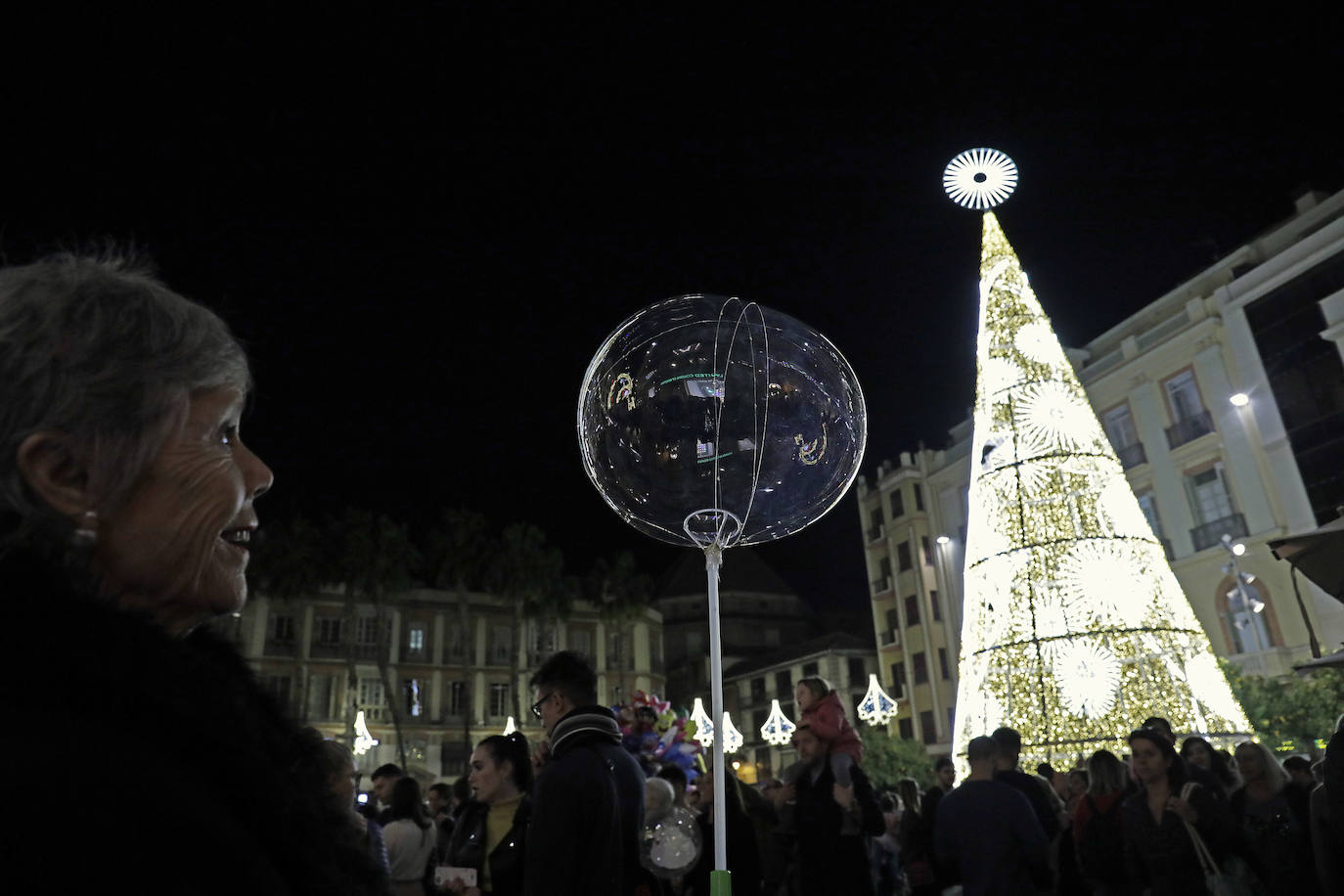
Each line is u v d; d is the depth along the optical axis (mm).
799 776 4930
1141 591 11062
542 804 2727
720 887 1836
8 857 449
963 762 11992
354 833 872
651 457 2256
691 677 54938
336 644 43625
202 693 632
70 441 695
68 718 527
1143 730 4770
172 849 518
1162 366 26078
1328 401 21922
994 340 12703
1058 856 5648
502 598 33750
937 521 35438
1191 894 4387
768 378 2293
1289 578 22094
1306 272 22734
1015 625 11281
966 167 13219
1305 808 5082
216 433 823
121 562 723
